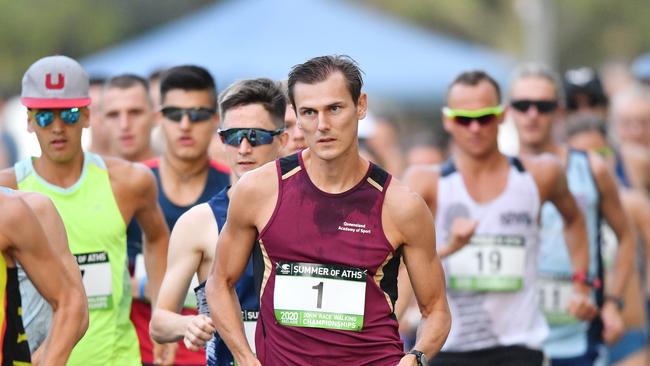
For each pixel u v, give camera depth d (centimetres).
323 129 1239
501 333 1914
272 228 1291
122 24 7581
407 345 2350
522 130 2184
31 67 1582
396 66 4844
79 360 1600
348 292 1286
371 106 4334
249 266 1442
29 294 1500
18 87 7231
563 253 2128
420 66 4831
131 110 2142
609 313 2158
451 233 1912
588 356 2142
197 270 1498
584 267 2047
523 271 1920
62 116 1574
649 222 2416
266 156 1507
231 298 1331
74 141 1591
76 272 1310
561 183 1952
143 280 1805
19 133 4688
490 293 1914
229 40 4534
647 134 2859
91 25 7412
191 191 1869
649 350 2522
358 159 1291
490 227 1920
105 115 2158
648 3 9106
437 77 4809
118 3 7550
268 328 1308
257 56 4478
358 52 4809
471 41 8588
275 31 4572
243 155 1499
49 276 1266
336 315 1287
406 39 4934
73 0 7369
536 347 1908
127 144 2147
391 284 1308
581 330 2138
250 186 1298
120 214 1636
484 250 1917
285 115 1556
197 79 1830
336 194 1284
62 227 1317
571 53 9200
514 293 1916
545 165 1934
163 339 1479
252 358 1304
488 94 1906
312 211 1286
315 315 1288
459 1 8475
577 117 2464
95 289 1614
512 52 8462
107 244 1625
